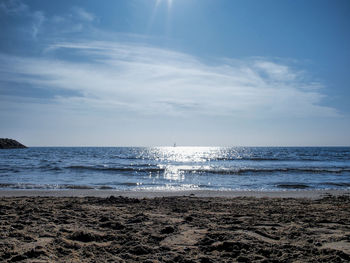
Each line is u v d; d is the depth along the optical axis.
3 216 6.24
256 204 9.03
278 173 24.17
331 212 7.39
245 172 25.00
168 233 4.95
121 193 12.53
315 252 3.85
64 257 3.59
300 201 9.85
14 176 20.12
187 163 42.78
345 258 3.58
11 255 3.59
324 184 16.92
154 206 8.34
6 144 130.75
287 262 3.51
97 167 28.92
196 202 9.37
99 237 4.56
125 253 3.83
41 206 7.87
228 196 11.73
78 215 6.55
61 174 21.94
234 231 5.09
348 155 68.69
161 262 3.49
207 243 4.30
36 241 4.24
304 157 58.84
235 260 3.59
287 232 5.00
